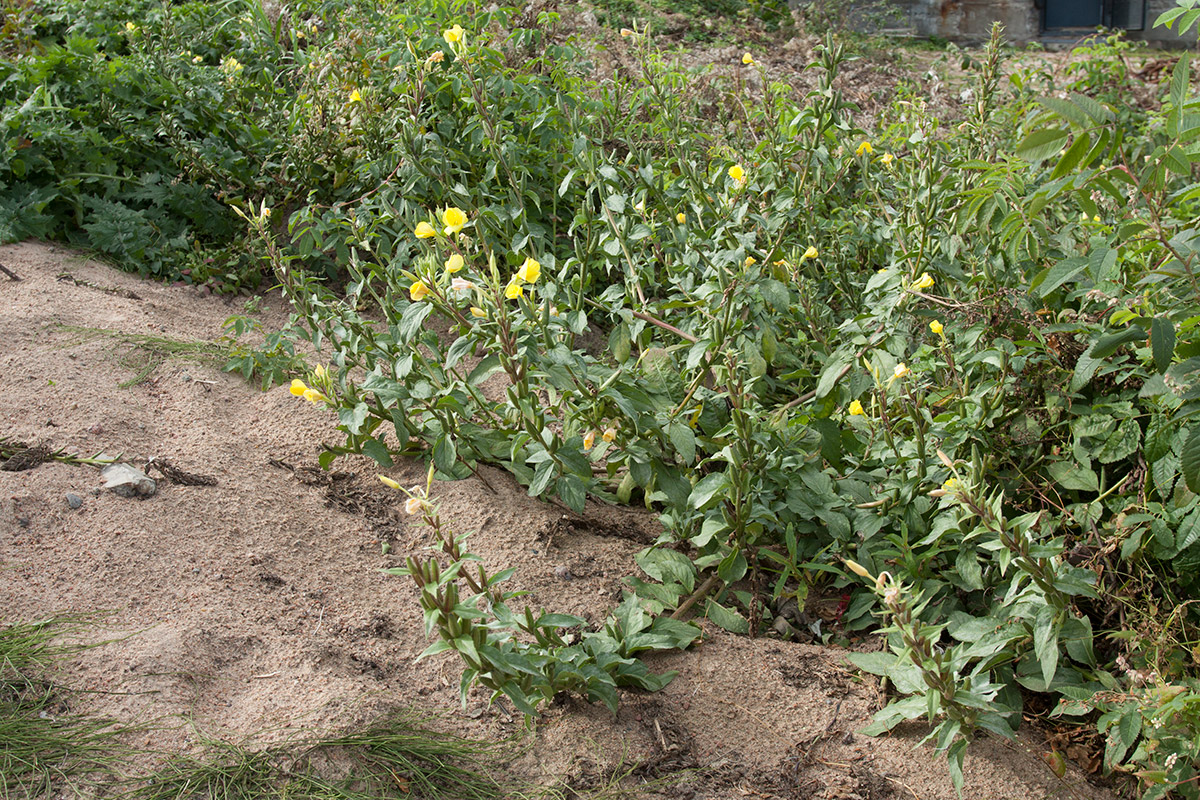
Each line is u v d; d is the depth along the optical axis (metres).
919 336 3.56
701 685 2.53
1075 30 12.52
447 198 4.25
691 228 3.60
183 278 4.48
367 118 4.78
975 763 2.35
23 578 2.43
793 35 10.57
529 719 2.33
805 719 2.47
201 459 3.06
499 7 5.74
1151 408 2.89
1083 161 2.24
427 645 2.56
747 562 3.02
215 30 6.21
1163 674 2.39
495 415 3.51
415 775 2.11
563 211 4.97
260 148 4.99
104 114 4.77
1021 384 3.12
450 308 2.68
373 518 3.04
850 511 2.95
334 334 3.43
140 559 2.58
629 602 2.62
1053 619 2.28
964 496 2.26
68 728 2.05
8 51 5.55
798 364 3.69
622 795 2.17
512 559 2.89
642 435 3.07
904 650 2.30
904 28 12.32
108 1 6.09
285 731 2.16
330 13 6.14
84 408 3.17
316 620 2.57
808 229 4.12
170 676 2.24
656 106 5.34
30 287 3.89
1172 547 2.59
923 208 3.47
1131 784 2.37
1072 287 3.47
